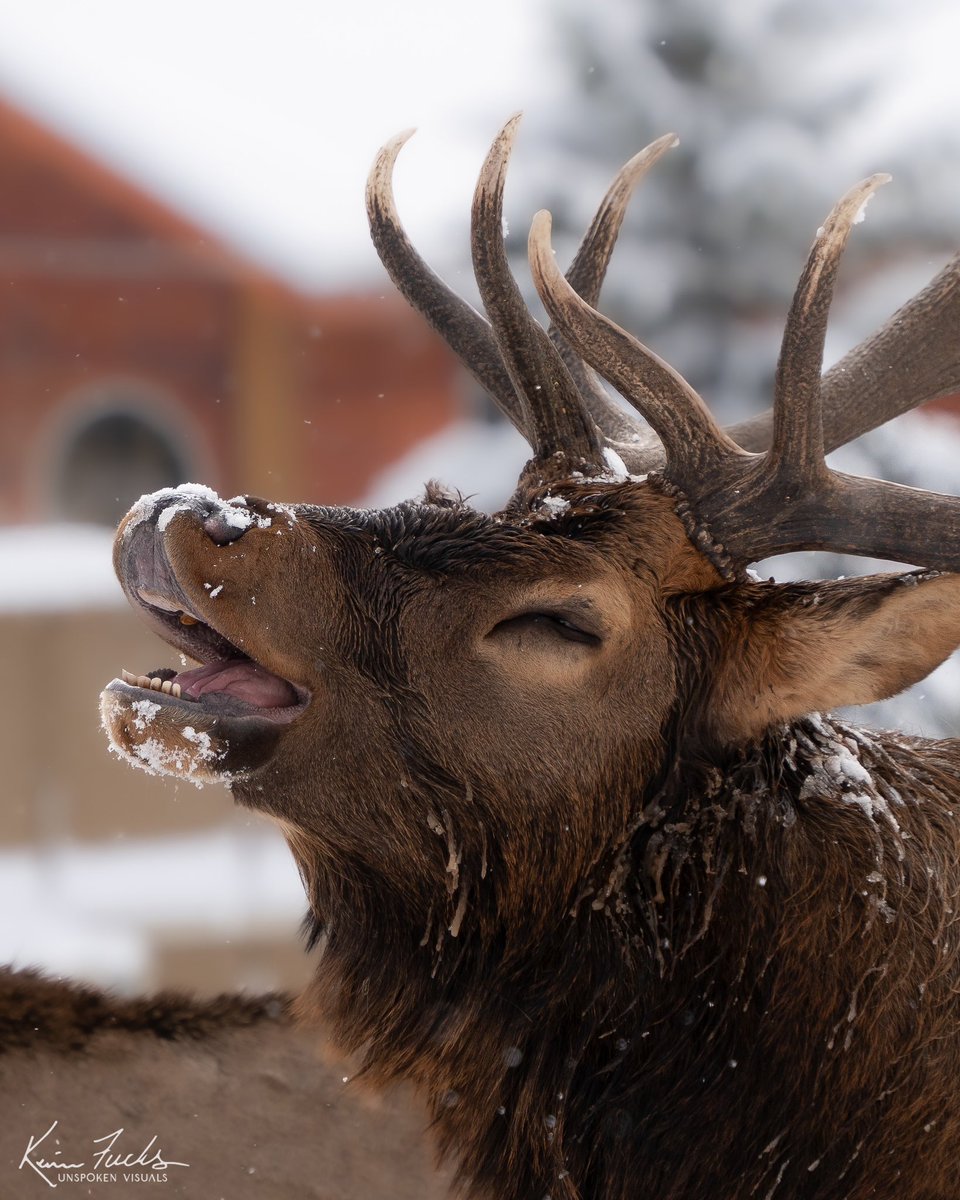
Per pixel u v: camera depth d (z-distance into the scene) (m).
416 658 7.41
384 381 58.16
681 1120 7.35
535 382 8.17
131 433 58.75
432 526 7.57
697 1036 7.39
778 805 7.50
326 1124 8.60
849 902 7.30
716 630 7.62
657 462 8.64
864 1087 7.16
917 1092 7.11
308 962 16.77
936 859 7.43
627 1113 7.45
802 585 7.68
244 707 7.36
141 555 7.16
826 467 7.69
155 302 57.81
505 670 7.46
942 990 7.17
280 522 7.38
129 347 57.84
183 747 7.21
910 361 8.68
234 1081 8.69
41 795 18.75
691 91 28.56
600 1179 7.51
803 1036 7.25
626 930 7.53
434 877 7.57
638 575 7.60
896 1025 7.16
